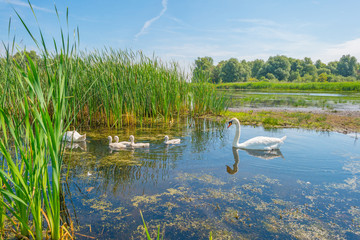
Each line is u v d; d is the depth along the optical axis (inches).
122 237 177.3
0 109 149.5
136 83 519.2
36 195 155.3
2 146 141.5
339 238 181.2
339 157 346.3
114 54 522.3
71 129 473.4
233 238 179.5
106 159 328.8
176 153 358.0
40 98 144.3
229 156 349.7
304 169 303.4
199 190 248.1
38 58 342.3
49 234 173.3
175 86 613.3
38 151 154.9
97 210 210.1
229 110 836.0
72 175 277.3
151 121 545.3
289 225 195.6
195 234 182.7
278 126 563.2
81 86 454.9
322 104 1067.3
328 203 227.1
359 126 563.8
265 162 326.3
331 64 7007.9
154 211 210.2
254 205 223.0
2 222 173.3
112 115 519.2
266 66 5275.6
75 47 210.7
